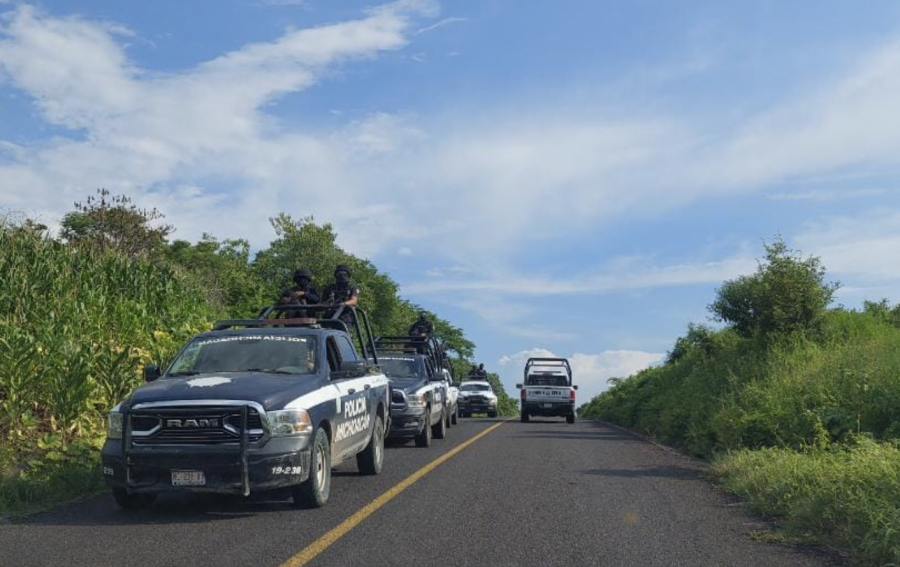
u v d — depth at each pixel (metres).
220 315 22.64
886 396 13.94
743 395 18.19
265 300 27.77
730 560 6.66
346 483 11.06
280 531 7.63
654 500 9.77
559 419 39.53
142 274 19.53
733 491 10.46
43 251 16.59
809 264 24.09
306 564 6.31
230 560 6.43
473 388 44.28
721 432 15.97
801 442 13.66
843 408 14.38
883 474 8.62
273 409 8.48
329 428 9.58
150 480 8.31
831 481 8.91
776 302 23.91
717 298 25.83
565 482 11.23
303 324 12.52
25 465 10.46
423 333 25.52
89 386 12.26
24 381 11.62
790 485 9.31
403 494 9.98
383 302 52.53
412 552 6.76
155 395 8.51
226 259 43.34
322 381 9.71
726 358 25.58
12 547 6.91
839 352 18.86
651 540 7.39
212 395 8.45
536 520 8.26
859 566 6.52
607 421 38.19
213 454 8.21
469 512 8.70
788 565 6.52
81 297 16.66
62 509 8.88
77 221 28.23
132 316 16.98
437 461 14.02
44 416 12.38
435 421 18.92
